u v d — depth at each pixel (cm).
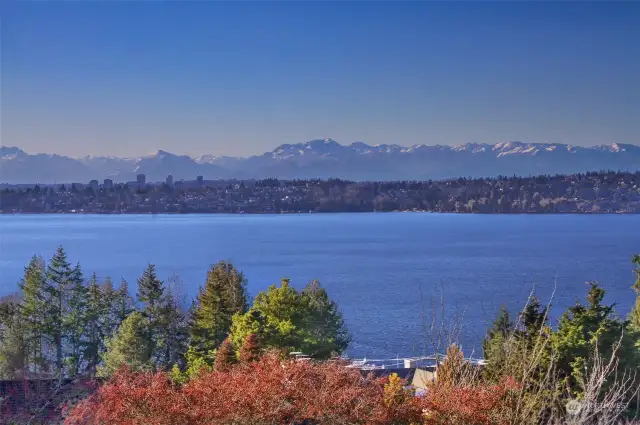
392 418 1060
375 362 4438
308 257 17375
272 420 1007
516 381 1148
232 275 5584
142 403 1018
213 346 4600
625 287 10344
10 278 12625
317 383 1066
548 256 16888
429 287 10725
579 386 1714
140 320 4684
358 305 8825
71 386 2011
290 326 3158
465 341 4294
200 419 1007
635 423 1330
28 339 4991
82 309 5728
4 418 1759
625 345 1870
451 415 1070
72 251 18988
